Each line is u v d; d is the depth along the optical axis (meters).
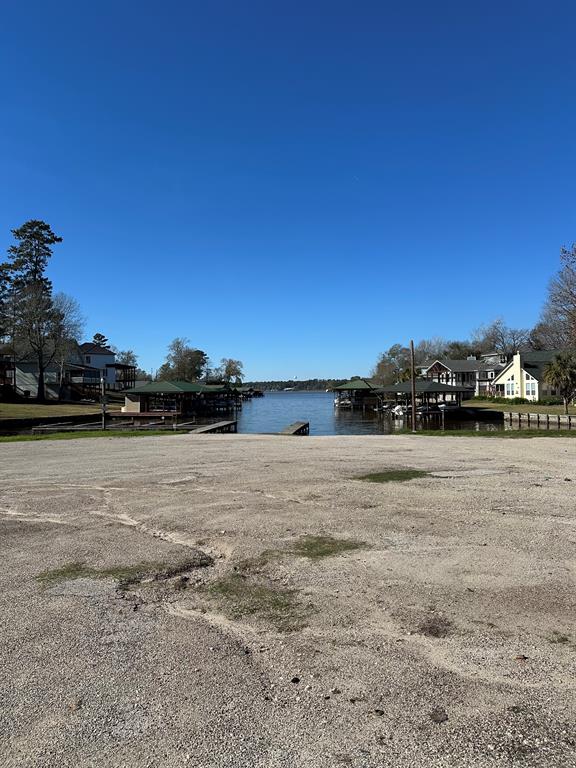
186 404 58.22
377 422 44.31
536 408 47.94
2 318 54.50
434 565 4.79
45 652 3.30
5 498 8.41
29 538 6.03
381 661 3.11
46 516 7.14
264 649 3.30
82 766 2.28
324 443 18.03
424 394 53.03
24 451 15.99
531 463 11.77
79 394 65.69
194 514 7.05
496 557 4.97
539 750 2.31
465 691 2.78
